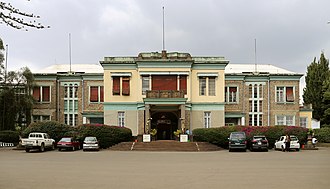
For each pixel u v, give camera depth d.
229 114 58.81
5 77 55.56
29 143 40.94
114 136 47.53
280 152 41.66
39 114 60.06
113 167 24.81
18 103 54.81
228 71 63.50
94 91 60.28
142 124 53.97
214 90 55.19
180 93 51.34
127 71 55.38
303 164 26.94
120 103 54.91
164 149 44.56
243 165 26.25
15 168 24.22
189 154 38.38
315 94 72.00
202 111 54.81
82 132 47.09
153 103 51.06
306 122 60.56
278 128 48.53
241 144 43.09
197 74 55.19
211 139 48.03
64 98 60.56
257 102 60.34
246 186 16.66
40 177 19.70
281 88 60.44
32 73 58.72
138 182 17.81
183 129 50.59
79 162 28.64
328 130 57.25
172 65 54.47
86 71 63.34
